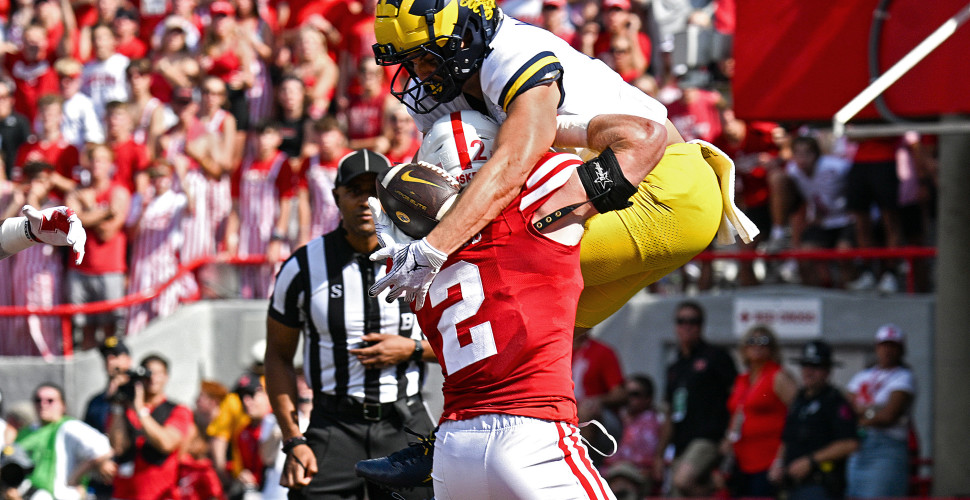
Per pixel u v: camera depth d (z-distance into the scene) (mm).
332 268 15055
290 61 37125
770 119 23562
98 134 36062
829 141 32812
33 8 40906
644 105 11617
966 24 20922
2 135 36062
